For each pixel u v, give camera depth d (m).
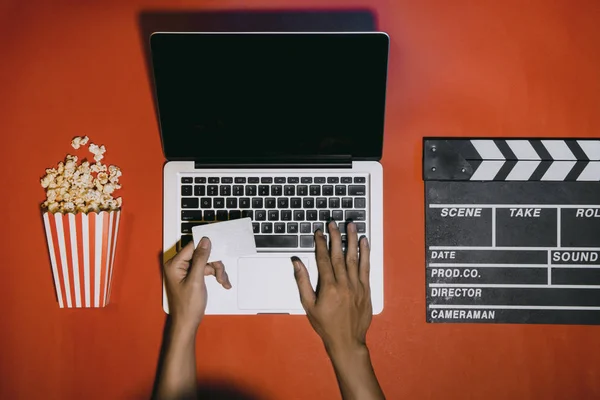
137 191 1.01
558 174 0.98
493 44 1.01
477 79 1.01
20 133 1.02
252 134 0.93
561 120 1.00
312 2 1.02
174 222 0.95
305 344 1.00
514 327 0.99
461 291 0.99
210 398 0.99
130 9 1.03
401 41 1.02
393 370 0.99
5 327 1.01
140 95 1.02
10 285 1.01
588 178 0.98
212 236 0.93
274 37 0.92
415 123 1.01
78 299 0.95
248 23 1.02
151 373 1.00
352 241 0.91
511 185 0.99
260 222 0.95
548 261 0.98
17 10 1.03
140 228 1.00
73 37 1.02
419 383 0.99
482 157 0.99
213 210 0.95
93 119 1.02
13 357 1.01
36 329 1.01
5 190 1.02
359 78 0.92
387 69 0.92
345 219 0.95
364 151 0.93
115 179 1.00
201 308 0.88
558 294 0.98
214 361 1.00
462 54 1.01
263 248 0.95
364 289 0.89
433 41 1.01
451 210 0.99
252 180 0.95
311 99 0.93
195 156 0.94
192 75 0.92
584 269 0.98
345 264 0.90
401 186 1.00
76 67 1.02
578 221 0.98
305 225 0.95
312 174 0.95
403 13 1.02
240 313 0.95
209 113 0.93
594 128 1.00
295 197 0.95
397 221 1.00
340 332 0.86
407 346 0.99
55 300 1.01
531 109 1.00
